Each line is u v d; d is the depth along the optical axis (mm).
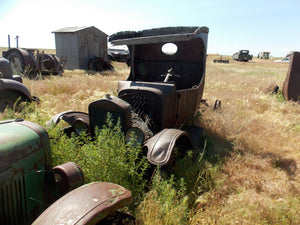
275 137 5129
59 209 1667
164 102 3863
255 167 3951
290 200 3025
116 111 3402
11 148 1880
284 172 3807
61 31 19438
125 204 1873
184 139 3703
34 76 12258
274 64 44750
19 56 12469
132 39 4461
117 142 2969
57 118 3898
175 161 3492
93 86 9484
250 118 6059
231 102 8352
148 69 6418
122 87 4430
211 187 3180
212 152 4414
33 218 2086
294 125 6156
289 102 8570
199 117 5855
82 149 3146
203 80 5574
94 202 1724
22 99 5930
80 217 1589
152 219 2438
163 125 3947
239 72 24016
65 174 2271
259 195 3205
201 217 2668
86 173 2809
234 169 3783
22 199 1958
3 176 1771
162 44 5973
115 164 2771
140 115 3936
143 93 4016
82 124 3980
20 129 2145
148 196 2701
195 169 3494
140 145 3100
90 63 18828
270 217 2725
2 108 5422
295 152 4574
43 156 2168
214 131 5344
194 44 5582
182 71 6008
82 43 19328
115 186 1997
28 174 1992
